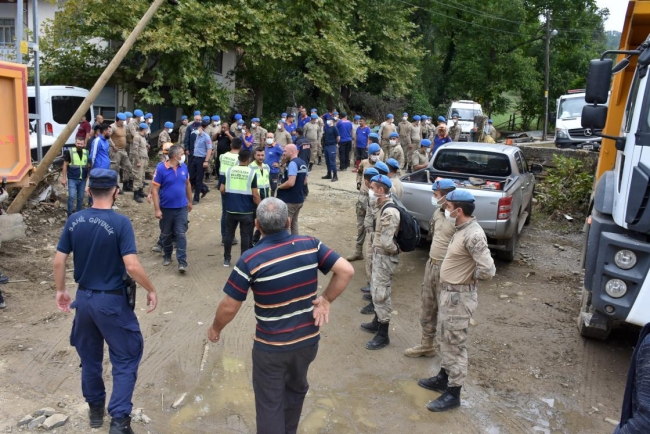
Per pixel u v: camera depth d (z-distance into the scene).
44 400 4.26
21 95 7.38
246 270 3.22
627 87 6.17
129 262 3.57
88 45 16.62
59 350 5.10
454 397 4.45
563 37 39.59
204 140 11.63
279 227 3.31
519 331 6.02
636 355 2.09
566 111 18.28
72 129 7.68
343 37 21.08
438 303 4.97
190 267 7.67
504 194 7.37
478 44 37.34
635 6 5.69
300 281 3.29
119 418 3.56
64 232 3.66
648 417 1.92
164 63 16.11
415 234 5.27
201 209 11.20
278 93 24.09
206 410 4.31
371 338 5.73
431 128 20.44
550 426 4.28
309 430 4.11
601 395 4.77
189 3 15.81
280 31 18.72
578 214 11.40
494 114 44.94
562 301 6.95
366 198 7.85
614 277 4.57
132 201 11.35
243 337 5.61
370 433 4.11
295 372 3.39
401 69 27.02
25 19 20.22
